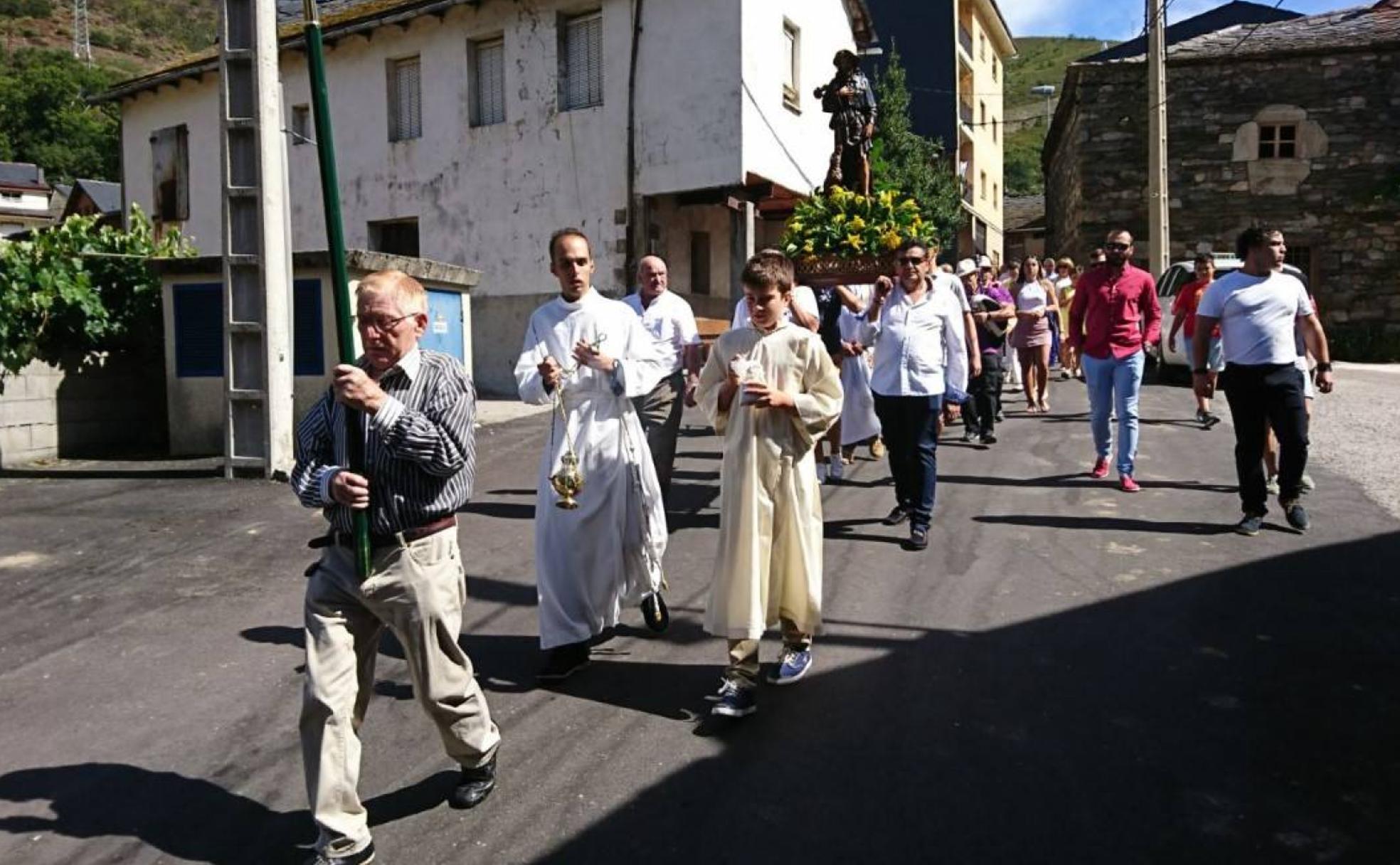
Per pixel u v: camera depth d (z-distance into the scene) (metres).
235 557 6.43
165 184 21.52
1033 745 3.78
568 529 4.48
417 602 3.18
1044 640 4.79
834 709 4.13
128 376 10.95
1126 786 3.47
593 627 4.53
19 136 77.81
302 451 3.22
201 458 10.10
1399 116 21.84
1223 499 7.45
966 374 6.75
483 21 16.78
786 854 3.12
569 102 16.34
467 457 3.23
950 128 29.39
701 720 4.09
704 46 14.92
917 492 6.41
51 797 3.59
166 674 4.63
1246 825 3.22
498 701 4.31
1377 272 22.20
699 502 7.76
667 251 16.39
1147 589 5.46
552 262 4.83
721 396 4.25
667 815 3.37
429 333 10.69
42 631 5.20
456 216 17.38
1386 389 14.32
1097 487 7.96
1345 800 3.36
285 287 8.86
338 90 18.64
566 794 3.52
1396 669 4.36
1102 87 23.25
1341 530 6.49
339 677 3.11
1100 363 7.94
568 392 4.71
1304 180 22.45
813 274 7.64
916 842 3.16
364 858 3.09
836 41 19.38
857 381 8.09
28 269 9.91
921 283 6.59
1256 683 4.25
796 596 4.28
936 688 4.30
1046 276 16.39
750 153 15.05
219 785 3.67
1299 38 22.73
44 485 8.73
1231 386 6.53
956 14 29.48
